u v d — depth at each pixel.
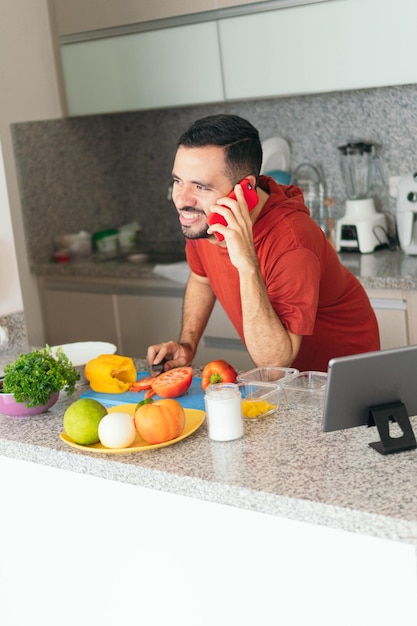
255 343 1.92
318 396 1.82
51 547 1.89
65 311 4.08
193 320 2.42
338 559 1.47
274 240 1.95
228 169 1.85
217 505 1.59
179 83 3.61
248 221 1.86
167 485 1.57
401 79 3.08
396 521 1.32
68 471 1.80
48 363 1.92
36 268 4.06
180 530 1.66
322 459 1.56
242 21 3.35
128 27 3.66
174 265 3.67
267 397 1.83
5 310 2.78
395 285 3.07
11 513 1.94
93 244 4.31
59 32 3.88
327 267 2.15
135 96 3.76
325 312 2.21
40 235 4.12
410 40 3.02
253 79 3.40
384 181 3.63
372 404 1.57
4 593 2.03
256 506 1.46
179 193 1.89
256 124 3.90
